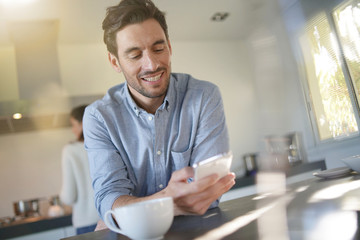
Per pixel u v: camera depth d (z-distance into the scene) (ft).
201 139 3.55
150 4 3.26
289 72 9.36
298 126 9.14
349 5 6.01
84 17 9.58
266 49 10.59
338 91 6.58
